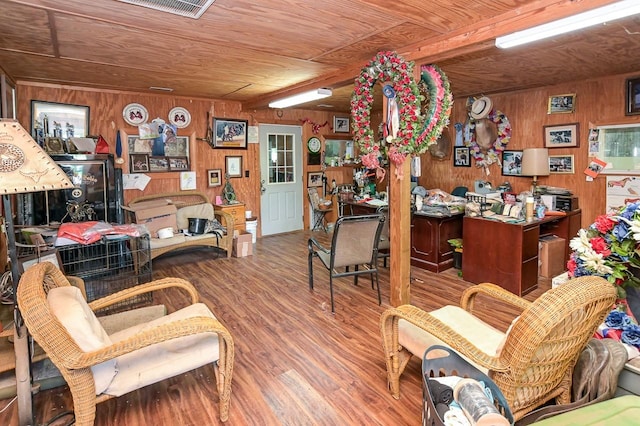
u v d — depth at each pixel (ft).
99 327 6.07
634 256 5.66
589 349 5.55
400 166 10.52
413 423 6.39
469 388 4.19
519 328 4.84
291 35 9.21
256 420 6.51
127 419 6.57
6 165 5.42
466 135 19.17
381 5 7.45
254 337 9.50
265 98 17.97
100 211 14.49
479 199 14.38
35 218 13.39
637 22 8.29
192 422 6.49
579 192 15.43
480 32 8.39
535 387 5.24
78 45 10.02
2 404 6.86
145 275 13.12
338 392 7.27
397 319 6.89
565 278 7.21
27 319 4.99
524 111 16.88
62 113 15.39
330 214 24.79
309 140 23.66
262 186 21.72
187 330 5.76
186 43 9.89
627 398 4.57
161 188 18.04
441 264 14.79
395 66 9.88
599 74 13.99
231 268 15.47
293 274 14.64
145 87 15.99
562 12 7.06
